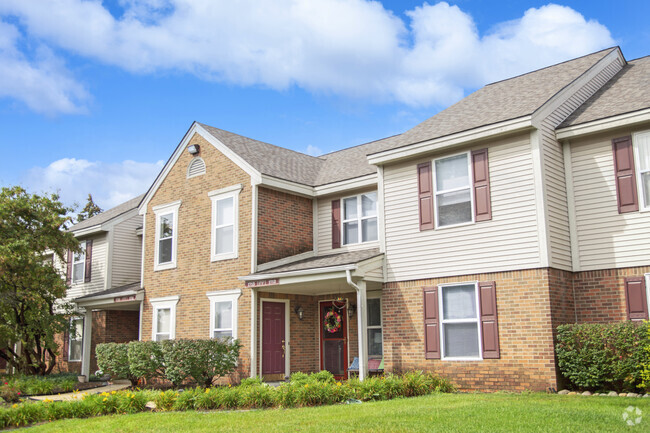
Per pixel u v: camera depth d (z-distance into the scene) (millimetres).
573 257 12797
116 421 9891
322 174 19328
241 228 16922
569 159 13148
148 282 19703
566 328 11492
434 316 13562
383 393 11375
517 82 16094
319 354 17672
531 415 8195
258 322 16281
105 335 22422
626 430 7062
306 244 17984
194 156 18859
